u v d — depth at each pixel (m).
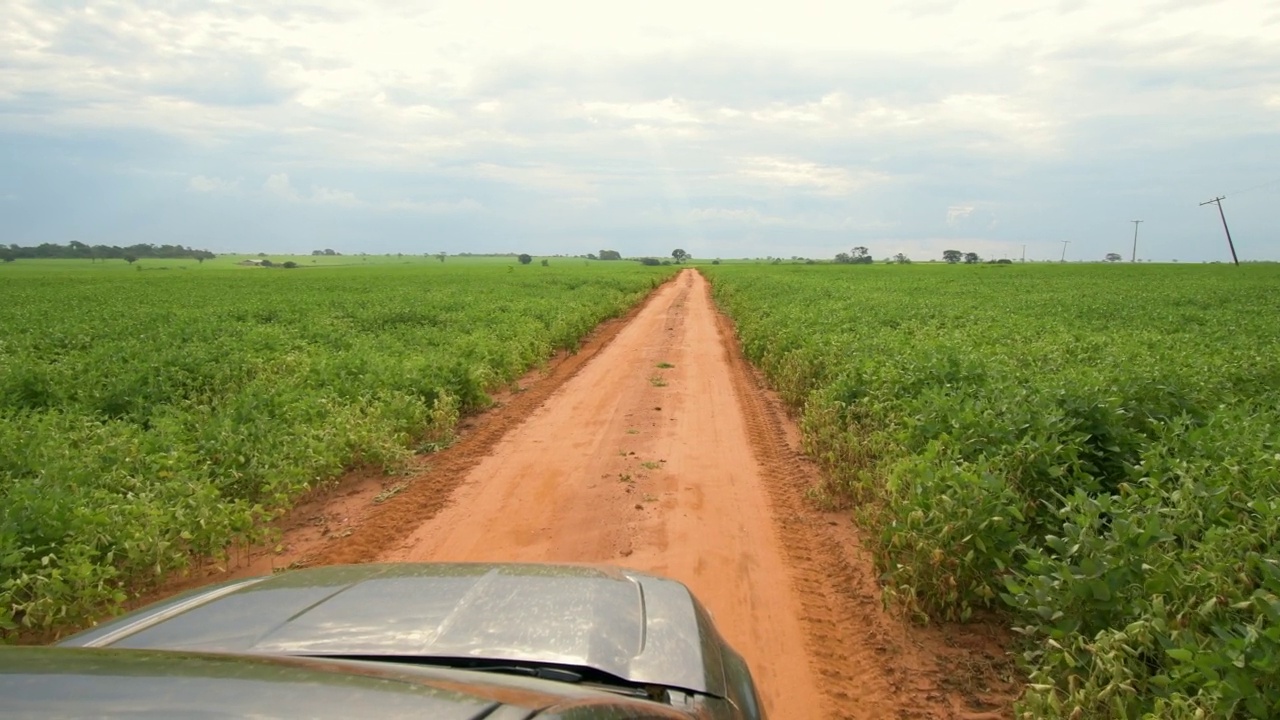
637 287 45.72
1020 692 4.37
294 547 6.70
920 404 7.84
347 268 110.75
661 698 2.46
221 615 2.74
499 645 2.50
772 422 11.06
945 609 5.09
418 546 6.57
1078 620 4.20
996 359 11.12
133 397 10.82
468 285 46.25
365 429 8.83
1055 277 59.78
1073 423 6.70
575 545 6.51
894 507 5.70
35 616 4.96
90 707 1.49
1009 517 5.21
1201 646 3.67
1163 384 8.47
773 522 7.01
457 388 11.66
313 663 1.90
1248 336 15.64
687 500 7.59
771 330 16.98
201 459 7.92
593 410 11.87
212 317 24.11
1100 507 4.84
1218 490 5.04
